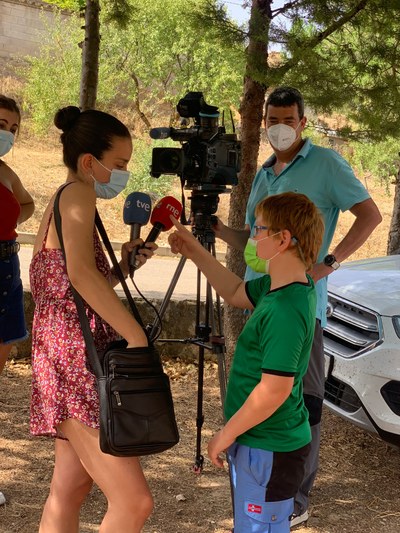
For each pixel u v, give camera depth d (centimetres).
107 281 261
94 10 570
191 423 505
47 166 1841
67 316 265
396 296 445
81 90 579
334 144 1608
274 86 501
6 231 395
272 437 264
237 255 552
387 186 1880
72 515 289
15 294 405
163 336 631
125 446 248
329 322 471
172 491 404
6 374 576
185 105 348
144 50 1961
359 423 432
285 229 259
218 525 370
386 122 535
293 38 488
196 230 363
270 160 410
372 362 421
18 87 2195
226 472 431
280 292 257
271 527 270
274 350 249
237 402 270
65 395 262
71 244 259
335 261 361
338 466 456
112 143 270
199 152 345
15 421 485
